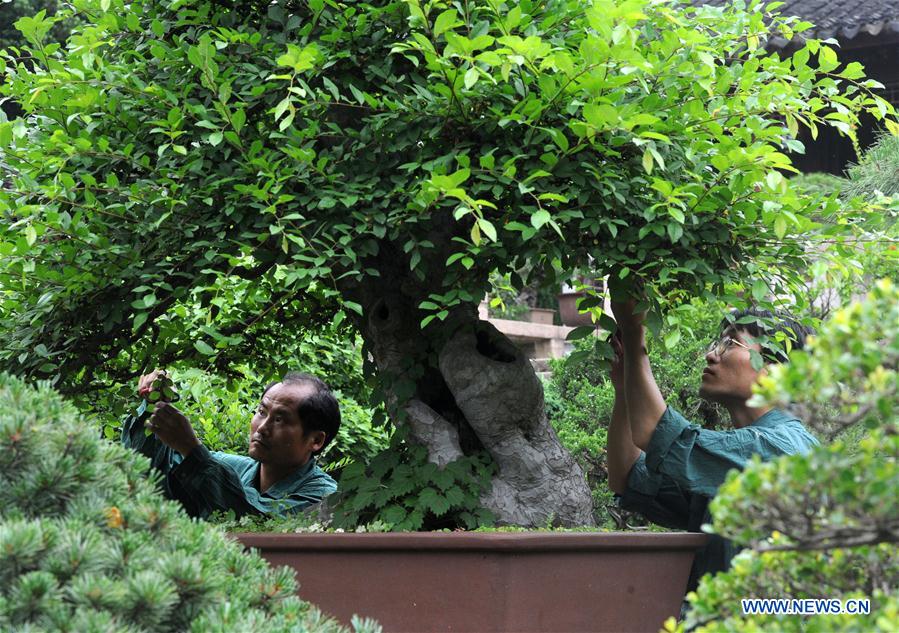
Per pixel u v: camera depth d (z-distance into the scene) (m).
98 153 2.37
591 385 4.55
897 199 2.32
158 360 2.90
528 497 2.50
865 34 7.17
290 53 2.11
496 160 2.25
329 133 2.35
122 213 2.38
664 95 2.32
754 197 2.21
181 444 2.95
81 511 1.47
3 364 2.44
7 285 2.43
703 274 2.28
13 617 1.27
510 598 2.00
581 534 2.06
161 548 1.51
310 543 2.12
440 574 2.04
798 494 1.20
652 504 2.64
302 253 2.28
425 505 2.39
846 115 2.32
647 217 2.13
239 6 2.62
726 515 1.25
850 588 1.42
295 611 1.56
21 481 1.45
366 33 2.39
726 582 1.40
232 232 2.38
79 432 1.53
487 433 2.51
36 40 2.48
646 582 2.16
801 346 2.71
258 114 2.48
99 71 2.41
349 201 2.20
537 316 9.77
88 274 2.31
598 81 2.06
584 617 2.07
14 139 2.44
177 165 2.42
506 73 2.00
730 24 2.51
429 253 2.57
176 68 2.46
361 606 2.08
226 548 1.64
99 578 1.34
